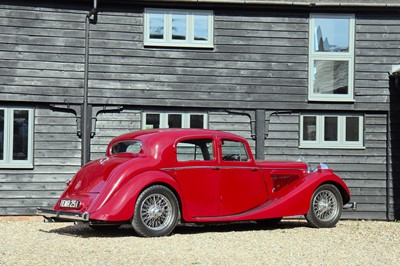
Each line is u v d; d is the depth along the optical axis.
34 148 14.99
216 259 8.38
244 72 15.81
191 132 10.99
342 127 16.12
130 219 10.13
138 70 15.42
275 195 11.65
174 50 15.58
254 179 11.41
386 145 16.19
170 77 15.53
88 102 15.16
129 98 15.35
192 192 10.69
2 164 14.85
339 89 16.09
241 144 11.44
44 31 15.03
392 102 16.09
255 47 15.87
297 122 15.98
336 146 16.09
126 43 15.39
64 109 15.14
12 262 8.02
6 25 14.84
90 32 15.26
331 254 9.03
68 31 15.16
